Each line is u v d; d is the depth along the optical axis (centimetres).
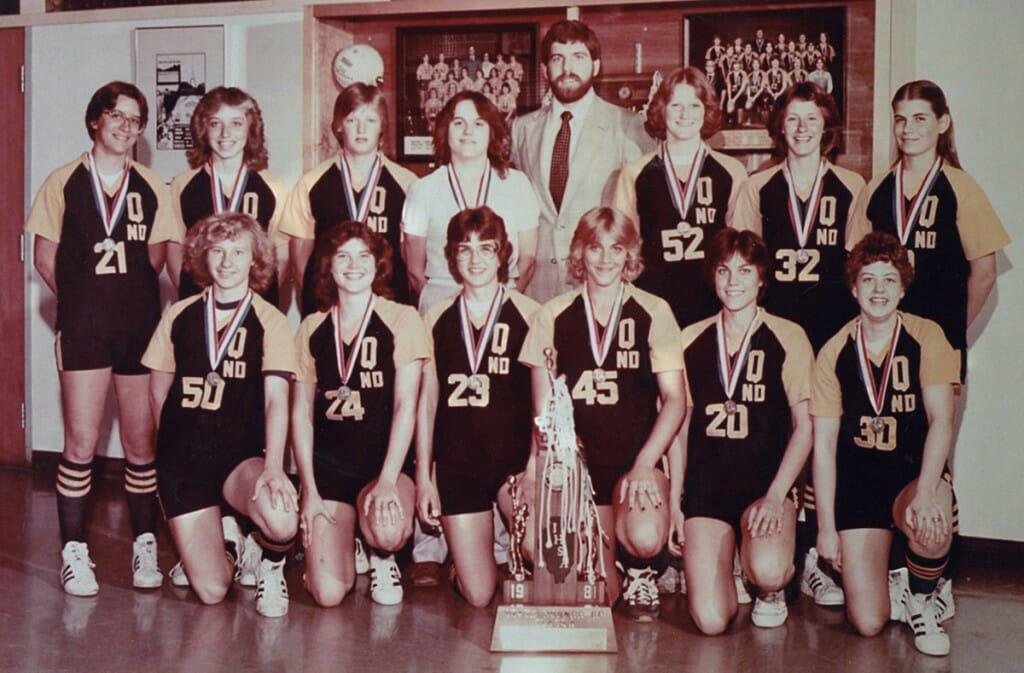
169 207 445
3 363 534
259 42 451
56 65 499
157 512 492
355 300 424
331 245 425
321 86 440
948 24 411
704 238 411
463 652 361
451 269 424
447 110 427
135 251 440
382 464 420
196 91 458
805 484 411
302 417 425
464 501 418
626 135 418
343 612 402
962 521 435
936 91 402
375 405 421
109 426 518
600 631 362
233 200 443
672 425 410
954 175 403
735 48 412
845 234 405
